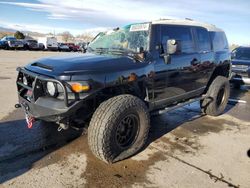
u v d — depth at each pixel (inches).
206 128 209.8
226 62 253.3
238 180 136.2
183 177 137.2
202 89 228.2
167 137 188.4
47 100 139.0
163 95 183.5
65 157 154.8
